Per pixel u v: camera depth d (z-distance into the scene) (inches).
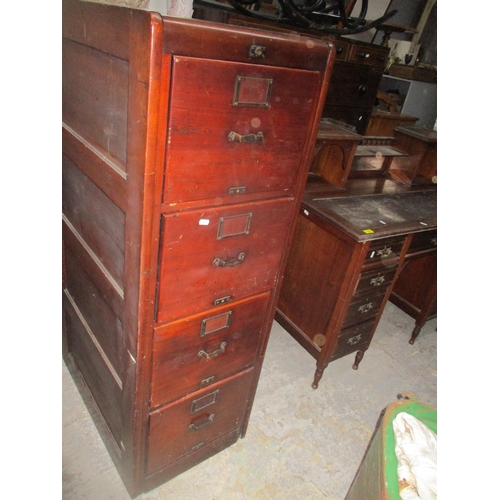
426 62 126.3
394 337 106.3
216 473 62.8
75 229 52.9
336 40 81.8
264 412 75.5
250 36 32.1
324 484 64.7
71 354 71.1
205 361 50.3
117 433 55.9
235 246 43.2
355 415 79.0
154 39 27.5
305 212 78.5
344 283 73.3
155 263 38.0
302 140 41.8
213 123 33.9
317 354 81.8
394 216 78.5
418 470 37.0
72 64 40.6
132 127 32.2
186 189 35.7
